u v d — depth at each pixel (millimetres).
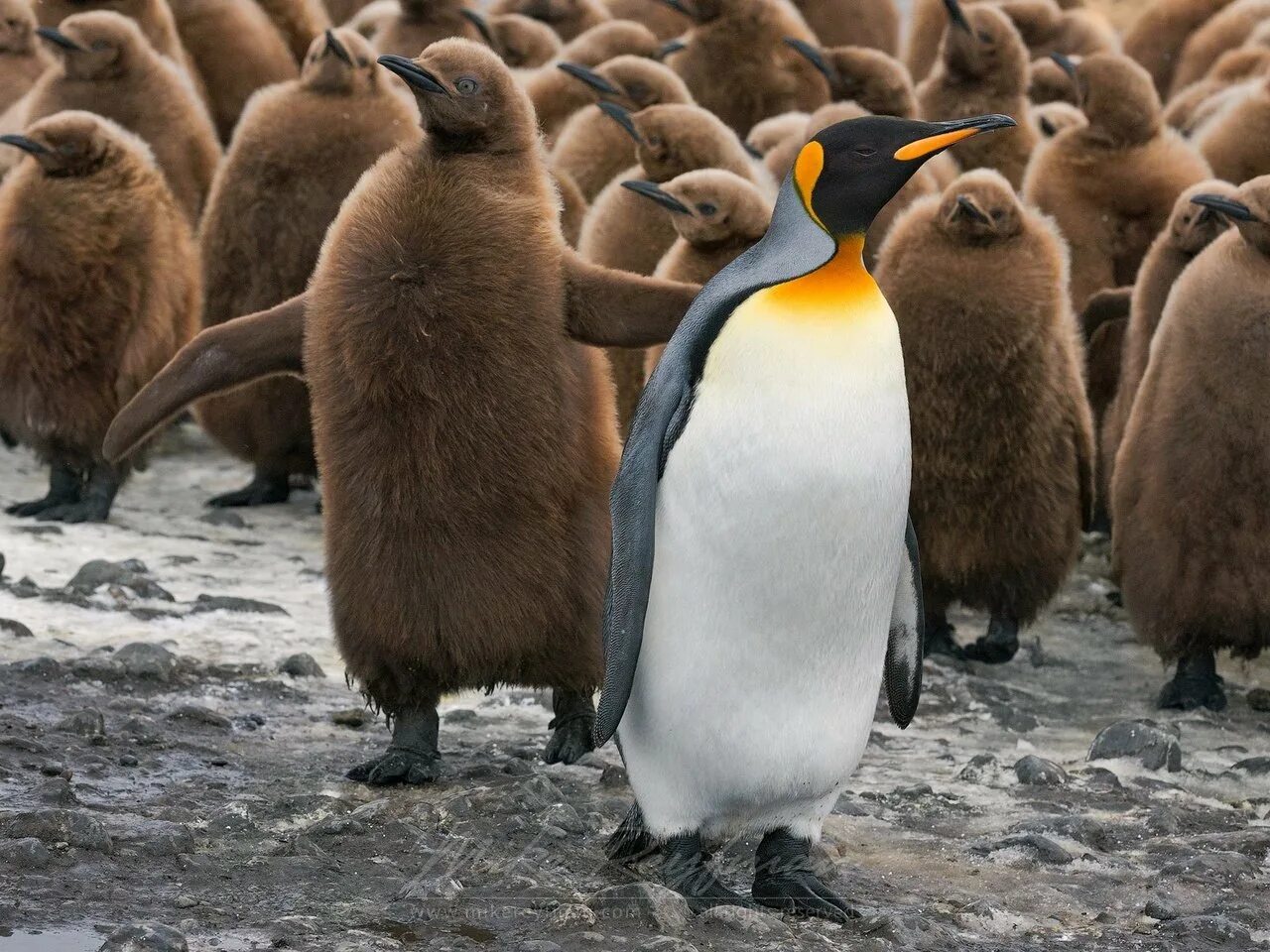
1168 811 12125
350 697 13984
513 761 12562
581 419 11742
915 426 16625
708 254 17344
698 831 10289
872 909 10109
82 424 19188
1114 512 16172
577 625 11766
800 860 10242
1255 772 13469
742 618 9656
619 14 39438
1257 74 33875
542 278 11578
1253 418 14867
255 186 19562
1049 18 38531
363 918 9469
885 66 27297
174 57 28781
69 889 9500
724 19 30609
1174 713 15672
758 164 23297
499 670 11758
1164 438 15352
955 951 9547
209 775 11758
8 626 14578
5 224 18797
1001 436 16438
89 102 23891
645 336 11609
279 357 12336
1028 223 16609
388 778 11836
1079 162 24047
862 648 9922
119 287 18922
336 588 11734
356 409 11461
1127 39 42812
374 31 36938
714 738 9898
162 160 23969
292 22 33281
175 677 13875
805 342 9414
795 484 9414
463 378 11359
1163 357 15570
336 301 11539
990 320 16234
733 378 9469
